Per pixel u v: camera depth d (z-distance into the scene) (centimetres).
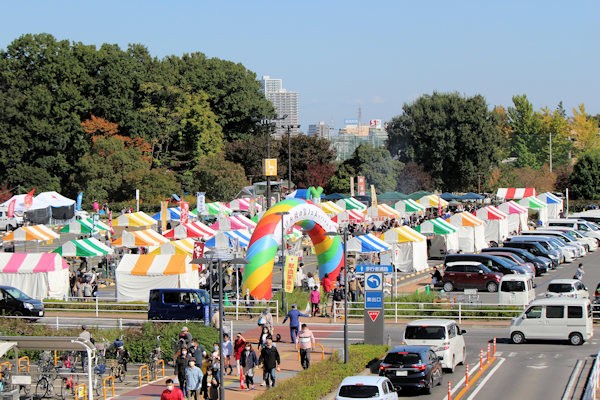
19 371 7525
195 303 10044
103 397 6931
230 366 7912
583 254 17238
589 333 9250
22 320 10175
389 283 11925
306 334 7875
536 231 17412
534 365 8156
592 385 6531
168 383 6088
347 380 6194
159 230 19675
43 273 11669
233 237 13300
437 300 11319
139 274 11488
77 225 15388
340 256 12312
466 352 8906
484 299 12094
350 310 11106
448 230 15388
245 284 11312
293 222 11581
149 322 9419
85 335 7831
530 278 11319
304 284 12744
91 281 12362
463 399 6806
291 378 7225
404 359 7038
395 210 19975
